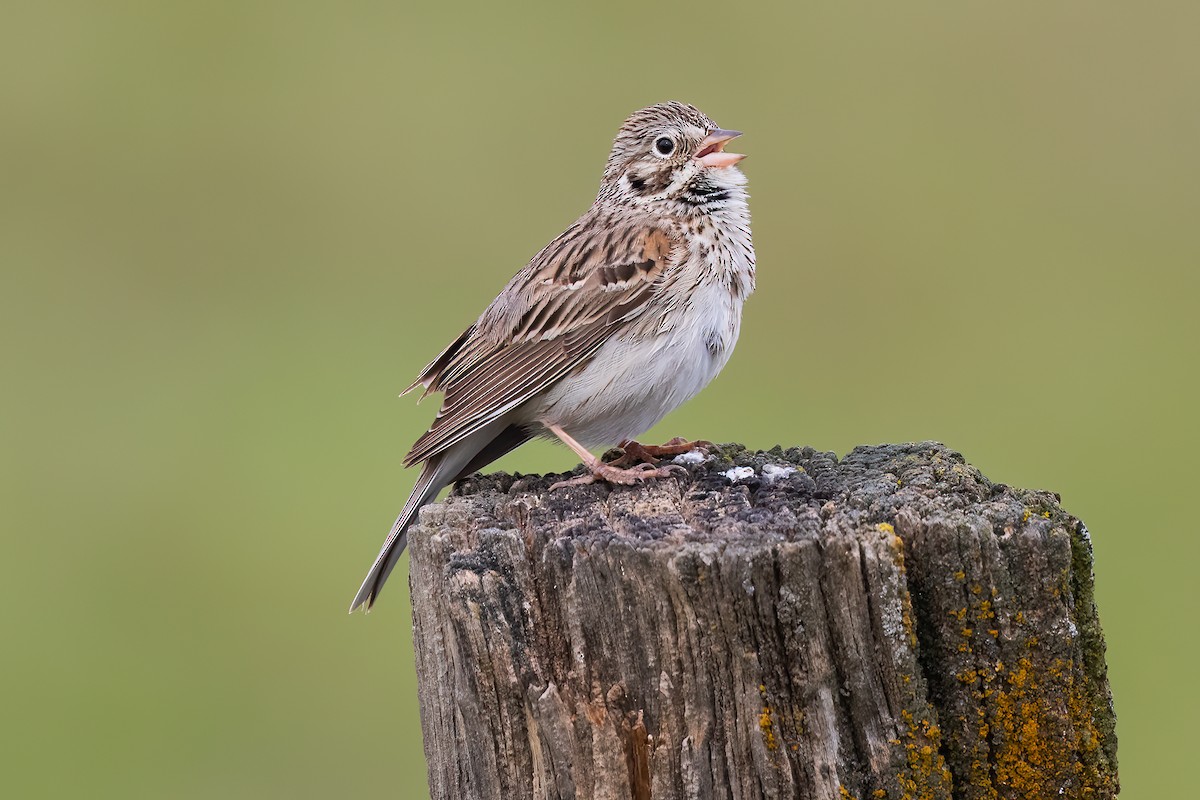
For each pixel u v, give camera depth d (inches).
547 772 333.7
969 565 325.4
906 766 322.0
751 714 323.6
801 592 321.1
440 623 347.6
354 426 828.0
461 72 1058.1
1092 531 730.2
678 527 342.3
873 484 363.6
